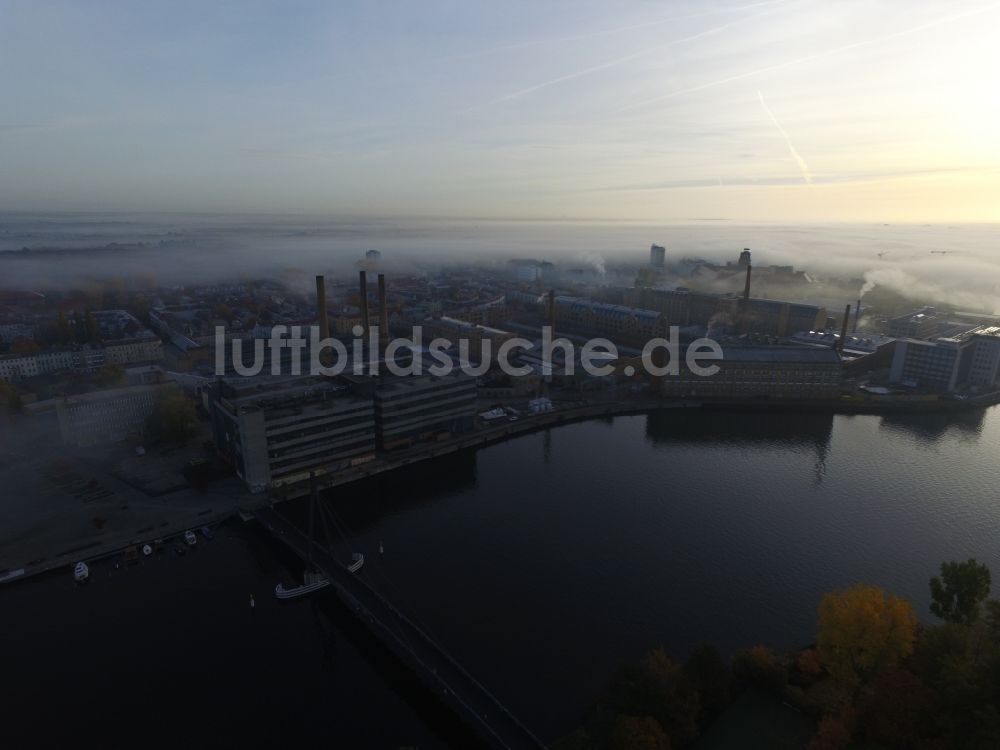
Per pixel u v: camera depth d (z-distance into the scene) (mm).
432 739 116812
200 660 136000
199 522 189250
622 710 105000
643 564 167000
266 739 116062
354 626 148125
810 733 107000
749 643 136875
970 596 117250
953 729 87375
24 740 114438
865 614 109812
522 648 135125
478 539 180750
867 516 194250
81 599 156500
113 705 122875
